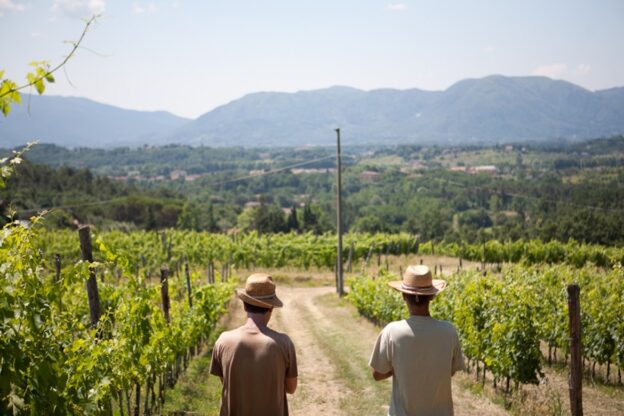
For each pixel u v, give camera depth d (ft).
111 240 115.03
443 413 11.54
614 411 26.40
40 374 11.53
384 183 544.62
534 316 34.68
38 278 12.07
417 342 11.44
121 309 24.08
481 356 33.30
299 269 122.21
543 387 30.53
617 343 34.45
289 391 11.75
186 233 140.67
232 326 60.90
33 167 283.79
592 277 59.16
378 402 27.89
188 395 29.78
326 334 53.52
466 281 52.08
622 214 219.41
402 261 130.00
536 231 246.88
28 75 9.57
